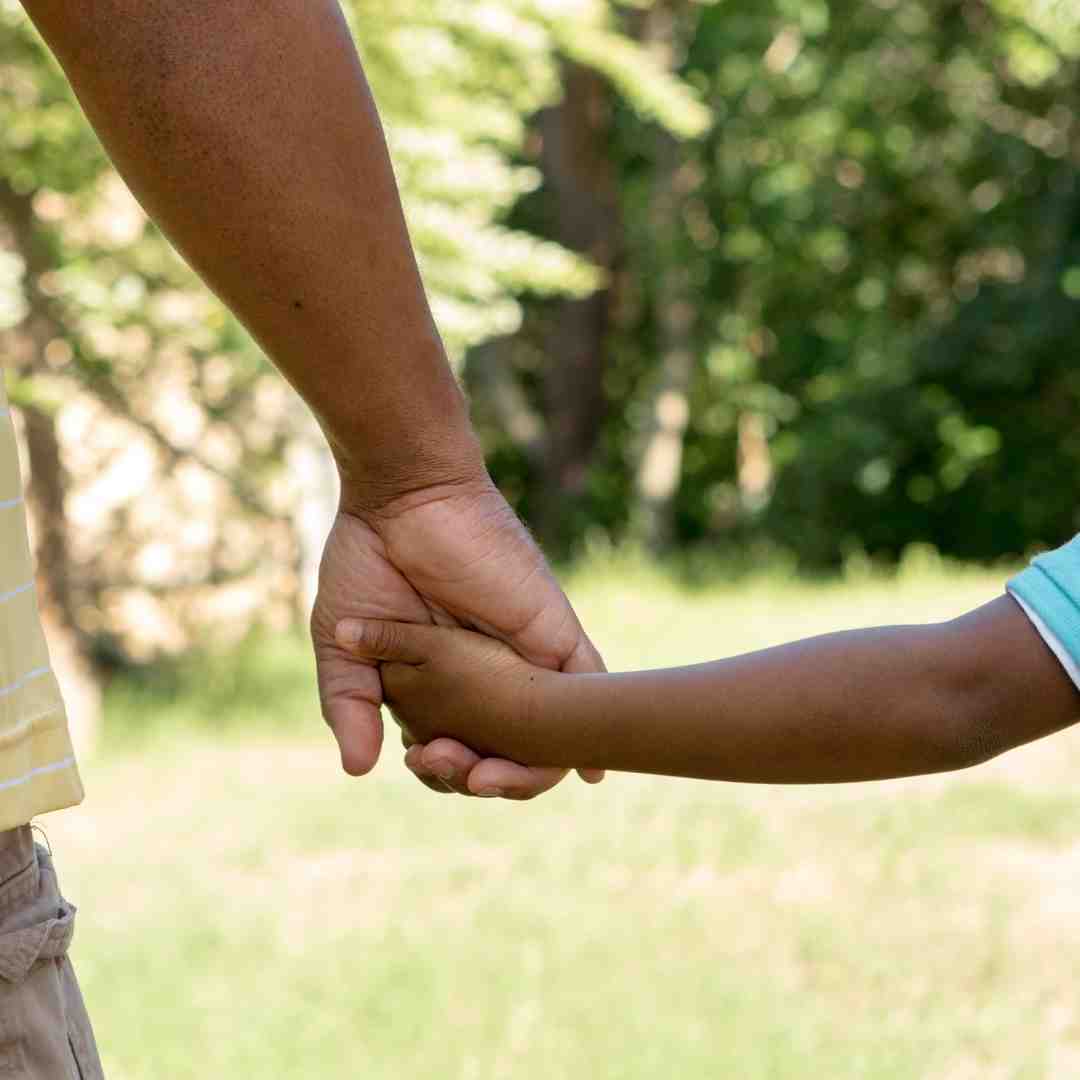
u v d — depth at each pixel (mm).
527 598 2041
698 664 1887
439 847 7695
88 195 10242
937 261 24656
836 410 24812
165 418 14352
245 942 6316
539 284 11055
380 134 1698
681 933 6340
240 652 13734
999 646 1770
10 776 1528
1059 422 24172
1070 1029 5469
